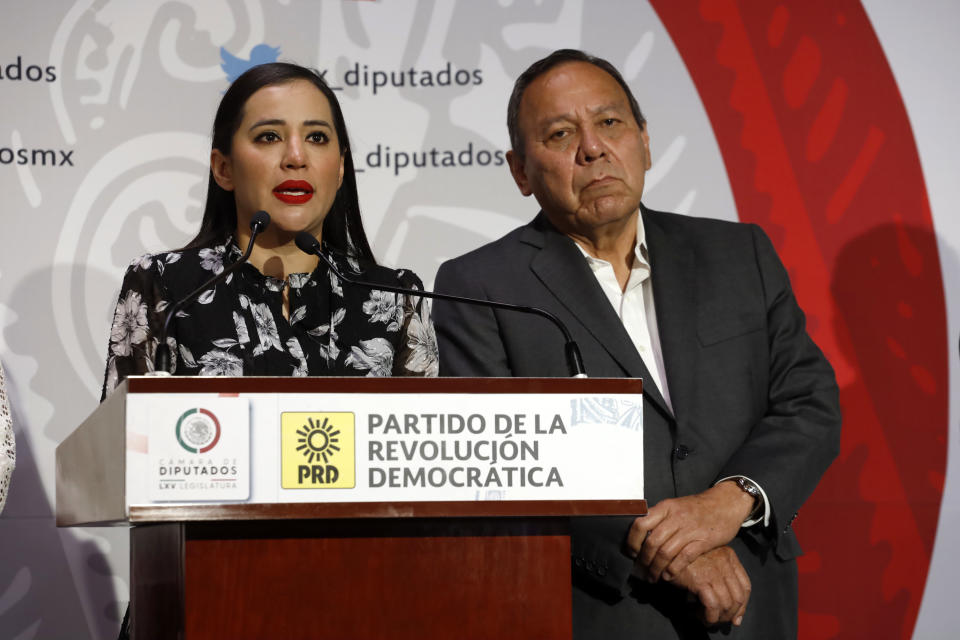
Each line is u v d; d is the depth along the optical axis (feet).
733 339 12.01
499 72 15.93
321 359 11.17
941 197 15.67
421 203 15.78
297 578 7.05
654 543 10.57
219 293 11.12
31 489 14.89
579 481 7.31
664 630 10.97
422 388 7.17
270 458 6.92
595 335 11.93
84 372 15.16
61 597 14.85
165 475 6.75
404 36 15.90
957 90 15.81
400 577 7.21
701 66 15.99
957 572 15.07
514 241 13.00
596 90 12.57
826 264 15.64
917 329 15.49
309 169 11.37
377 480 7.04
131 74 15.58
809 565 15.08
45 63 15.43
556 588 7.40
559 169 12.41
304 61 15.81
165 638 7.36
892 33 15.90
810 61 15.90
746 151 15.87
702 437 11.55
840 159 15.78
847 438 15.24
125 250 15.39
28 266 15.19
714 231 12.88
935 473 15.20
